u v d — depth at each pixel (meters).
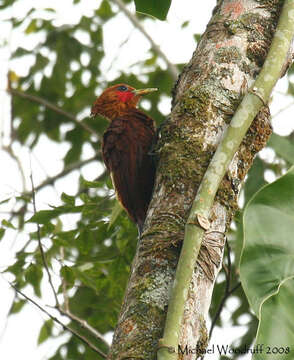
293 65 11.94
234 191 5.67
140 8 6.42
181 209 5.50
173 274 5.18
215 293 12.14
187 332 4.92
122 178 9.05
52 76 15.95
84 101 15.91
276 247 4.67
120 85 11.57
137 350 4.85
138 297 5.12
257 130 6.04
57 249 10.73
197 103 5.95
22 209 12.19
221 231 5.47
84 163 14.66
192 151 5.75
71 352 11.84
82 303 12.13
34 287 10.57
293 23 6.23
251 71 6.13
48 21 15.69
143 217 9.41
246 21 6.38
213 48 6.29
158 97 15.16
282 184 4.86
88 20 15.73
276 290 4.50
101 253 11.32
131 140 9.01
